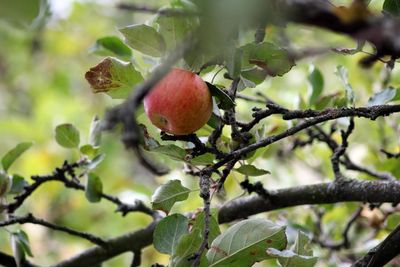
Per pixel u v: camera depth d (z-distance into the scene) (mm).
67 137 2045
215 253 1777
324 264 2279
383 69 2311
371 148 2369
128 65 1794
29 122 3770
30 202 3270
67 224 3232
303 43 2150
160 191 1821
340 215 2346
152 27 1783
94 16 4070
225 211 2031
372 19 1526
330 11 1525
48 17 1825
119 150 3258
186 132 1754
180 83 1736
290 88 2705
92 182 2062
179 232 1785
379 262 1876
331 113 1776
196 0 1579
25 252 2041
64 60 4309
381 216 2293
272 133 2062
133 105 1528
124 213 2098
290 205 2000
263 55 1753
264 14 1543
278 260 1787
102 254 2092
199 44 1560
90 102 4180
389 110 1771
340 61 2465
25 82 4391
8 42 4047
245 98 2113
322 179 2412
